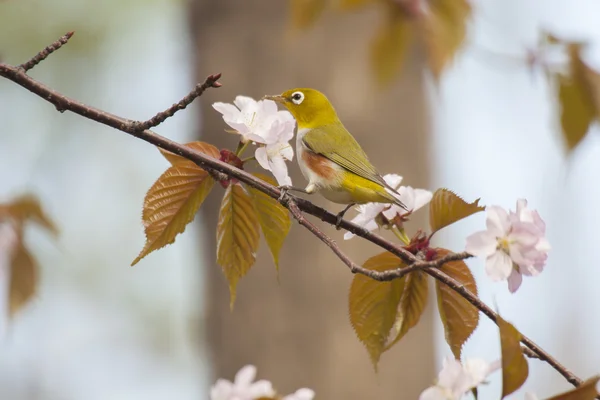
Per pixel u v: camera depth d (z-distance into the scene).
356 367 11.85
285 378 11.80
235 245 6.67
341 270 11.98
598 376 4.87
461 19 9.66
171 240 6.45
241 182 6.45
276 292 12.01
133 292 20.48
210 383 12.48
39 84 6.19
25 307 9.25
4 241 9.15
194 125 12.91
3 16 17.94
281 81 12.34
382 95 12.49
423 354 12.49
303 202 6.62
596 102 9.08
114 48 19.08
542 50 9.21
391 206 6.98
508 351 4.97
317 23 12.41
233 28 12.56
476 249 5.65
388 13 9.94
